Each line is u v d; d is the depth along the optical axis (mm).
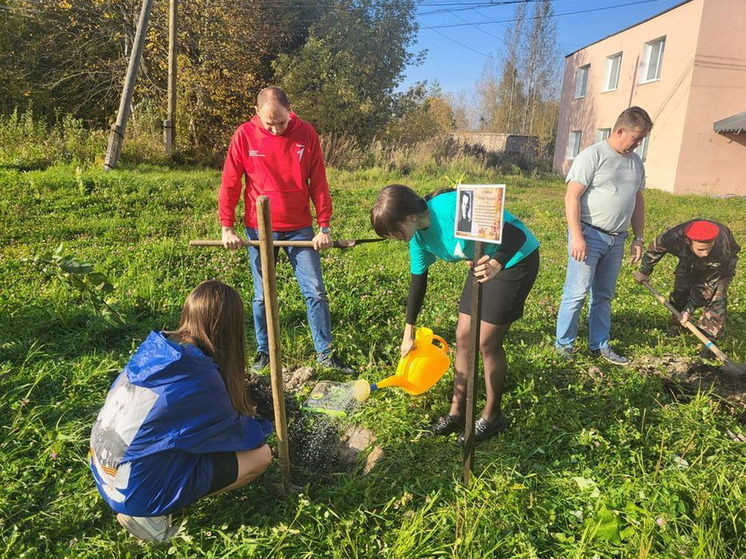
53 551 2137
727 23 15547
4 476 2445
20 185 8281
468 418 2416
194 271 5277
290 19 20531
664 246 4273
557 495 2494
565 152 24047
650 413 3248
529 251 2688
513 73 36938
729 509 2281
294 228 3545
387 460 2734
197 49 17281
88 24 16453
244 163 3398
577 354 4055
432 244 2723
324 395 3318
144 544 2160
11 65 16172
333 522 2293
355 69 20438
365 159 16781
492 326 2709
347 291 4945
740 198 15453
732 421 3184
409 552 2125
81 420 2877
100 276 3721
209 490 2176
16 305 4113
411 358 2980
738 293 5695
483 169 18750
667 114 17031
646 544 2105
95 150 11398
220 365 2238
